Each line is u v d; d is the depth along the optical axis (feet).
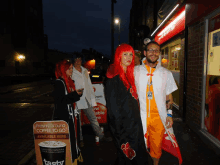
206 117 11.47
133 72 6.85
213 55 10.57
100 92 14.17
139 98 7.40
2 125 15.88
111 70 6.28
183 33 15.79
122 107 6.21
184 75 15.01
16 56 95.50
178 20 16.38
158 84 7.16
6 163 9.26
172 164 8.89
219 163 8.86
